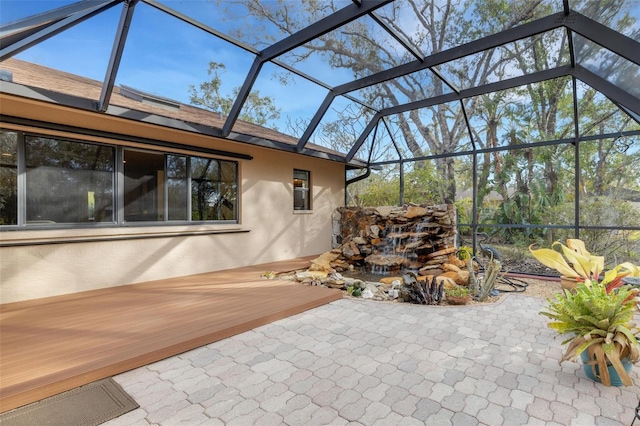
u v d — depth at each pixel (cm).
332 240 1023
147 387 256
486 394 247
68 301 462
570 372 282
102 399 239
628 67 427
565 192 878
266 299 474
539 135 870
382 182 1246
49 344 312
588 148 822
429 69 562
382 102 766
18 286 459
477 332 375
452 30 509
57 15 321
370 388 256
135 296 490
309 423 213
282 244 863
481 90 641
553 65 588
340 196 1071
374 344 341
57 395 243
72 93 475
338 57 568
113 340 321
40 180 479
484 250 643
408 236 795
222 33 468
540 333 371
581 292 289
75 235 502
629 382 238
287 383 263
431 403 235
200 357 311
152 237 602
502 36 468
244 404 234
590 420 215
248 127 866
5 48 329
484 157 963
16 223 458
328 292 517
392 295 531
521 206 920
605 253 777
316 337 360
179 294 503
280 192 858
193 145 657
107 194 548
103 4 352
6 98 405
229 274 665
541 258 424
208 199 700
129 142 561
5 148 449
